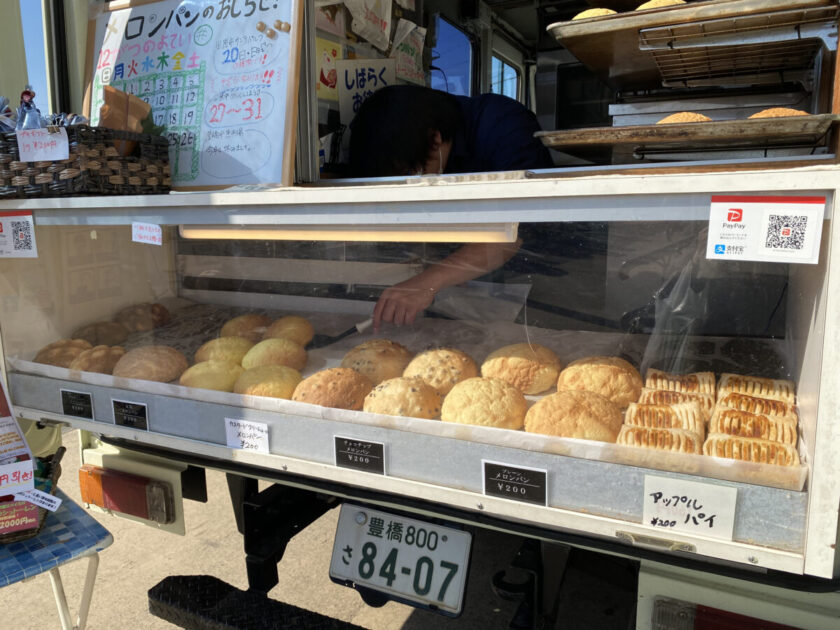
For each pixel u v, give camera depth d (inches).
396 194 40.3
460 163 84.2
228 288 69.2
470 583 94.3
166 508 62.0
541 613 53.2
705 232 42.4
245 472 54.4
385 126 75.5
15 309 61.4
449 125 78.9
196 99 64.4
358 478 43.6
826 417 30.8
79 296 66.8
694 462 34.4
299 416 45.5
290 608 56.4
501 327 55.4
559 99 134.1
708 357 48.1
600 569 79.2
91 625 85.1
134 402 52.9
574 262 48.9
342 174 82.9
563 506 37.6
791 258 31.3
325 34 77.2
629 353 49.9
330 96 79.4
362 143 77.5
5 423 55.9
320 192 43.0
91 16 75.0
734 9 58.8
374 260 59.3
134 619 86.4
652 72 79.6
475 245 51.9
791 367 43.8
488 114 85.7
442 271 55.3
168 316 69.1
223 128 62.5
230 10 63.4
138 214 51.4
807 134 52.6
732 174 32.0
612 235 46.6
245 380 50.6
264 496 63.7
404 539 55.2
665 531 35.0
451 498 40.5
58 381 57.5
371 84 86.7
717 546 33.9
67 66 94.6
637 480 35.4
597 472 36.3
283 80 59.7
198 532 111.0
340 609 89.2
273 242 64.2
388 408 43.9
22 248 58.5
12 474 55.6
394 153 76.0
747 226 32.0
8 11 92.6
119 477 63.8
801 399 38.9
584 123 133.6
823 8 56.2
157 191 61.0
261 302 67.5
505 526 44.2
